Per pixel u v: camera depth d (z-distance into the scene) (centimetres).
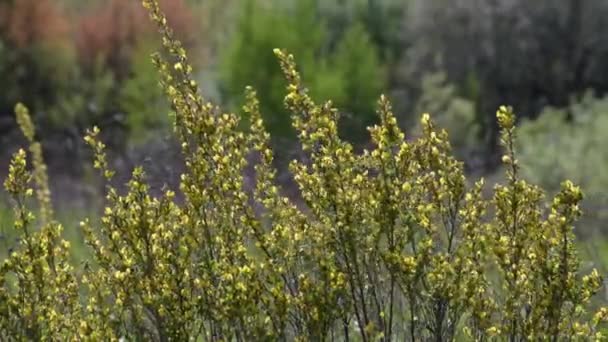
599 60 3850
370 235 511
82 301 591
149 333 519
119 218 515
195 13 4491
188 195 515
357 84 3150
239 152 527
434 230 513
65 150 2491
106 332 510
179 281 512
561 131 2541
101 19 4266
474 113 3272
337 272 512
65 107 3553
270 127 2625
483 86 3881
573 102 3272
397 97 3519
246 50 3203
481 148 2897
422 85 3475
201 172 516
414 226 527
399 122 3378
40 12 4188
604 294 654
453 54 3925
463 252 512
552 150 2230
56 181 2130
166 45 532
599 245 925
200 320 544
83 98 3766
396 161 512
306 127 525
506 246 511
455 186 517
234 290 495
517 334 532
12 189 525
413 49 3972
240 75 3159
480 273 512
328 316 501
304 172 521
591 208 1006
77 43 4256
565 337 516
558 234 506
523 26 3872
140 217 512
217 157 513
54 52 4088
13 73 4088
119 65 4128
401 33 4084
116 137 2848
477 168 2212
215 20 4481
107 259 524
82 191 1714
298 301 507
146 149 1424
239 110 2902
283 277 511
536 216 512
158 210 520
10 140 2675
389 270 511
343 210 508
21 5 4147
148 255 511
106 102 3691
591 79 3862
